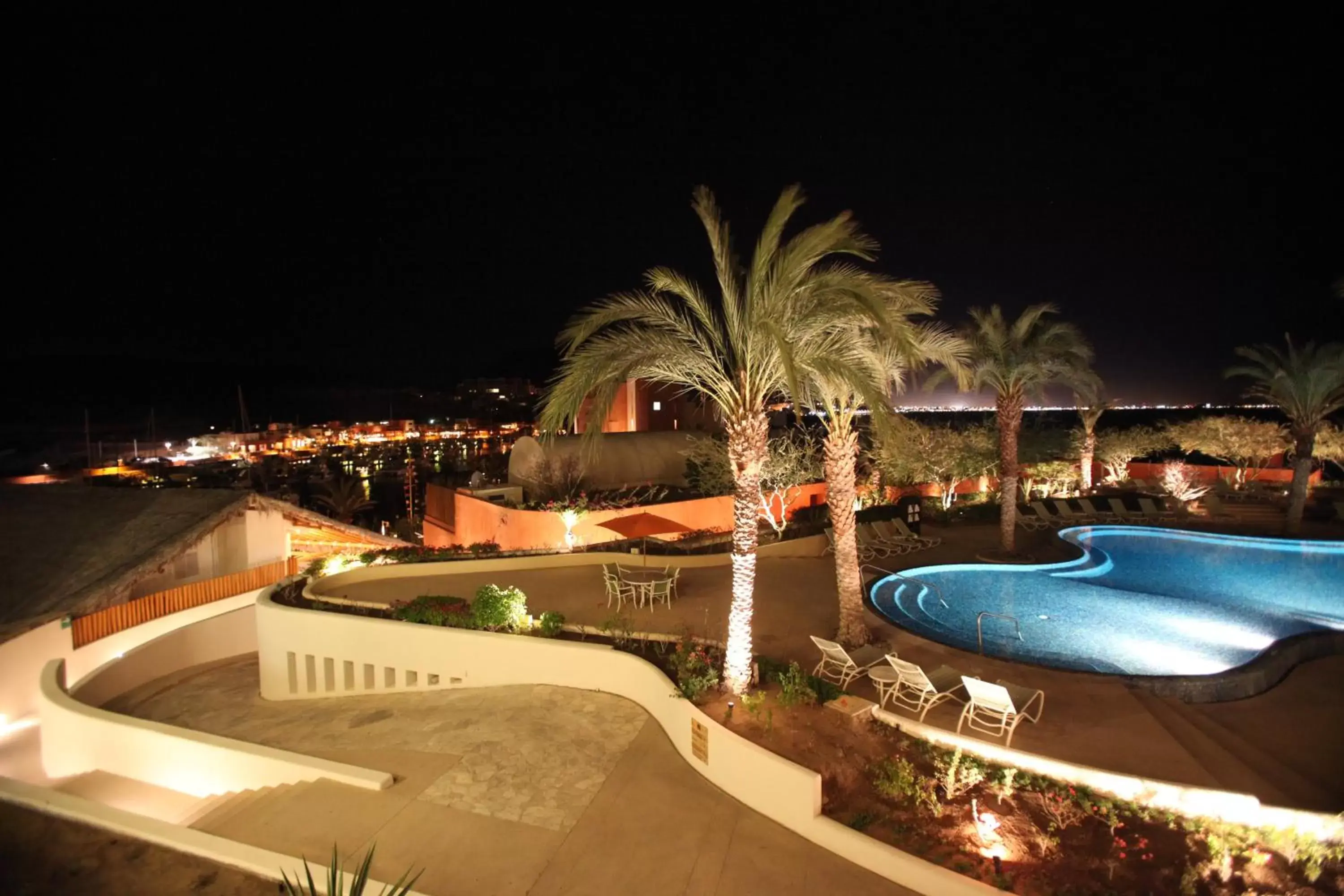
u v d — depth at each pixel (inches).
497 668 421.7
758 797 275.6
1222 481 1168.8
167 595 667.4
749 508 335.0
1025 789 265.7
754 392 337.7
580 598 549.3
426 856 256.4
